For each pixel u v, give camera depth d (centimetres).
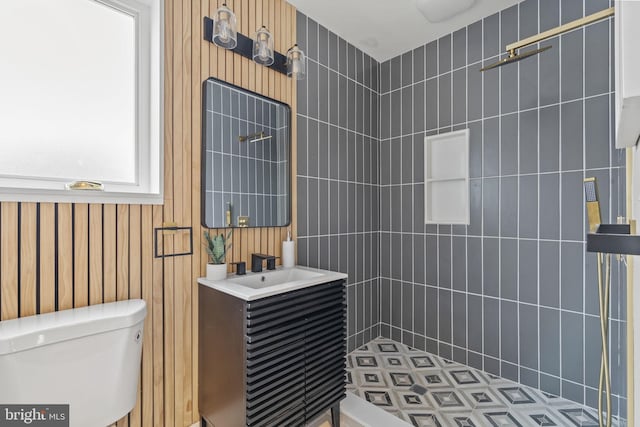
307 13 214
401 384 202
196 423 158
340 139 240
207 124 163
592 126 176
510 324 206
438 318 240
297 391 142
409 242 257
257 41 167
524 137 200
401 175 262
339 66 239
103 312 121
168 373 150
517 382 203
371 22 223
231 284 145
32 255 117
